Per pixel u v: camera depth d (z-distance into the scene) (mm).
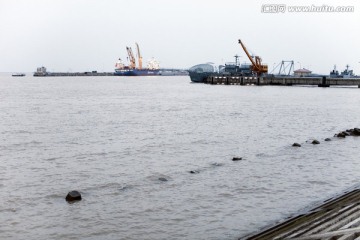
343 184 21594
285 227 12625
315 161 27531
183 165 26438
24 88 156875
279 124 50094
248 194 19719
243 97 104062
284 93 123000
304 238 10312
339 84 152000
